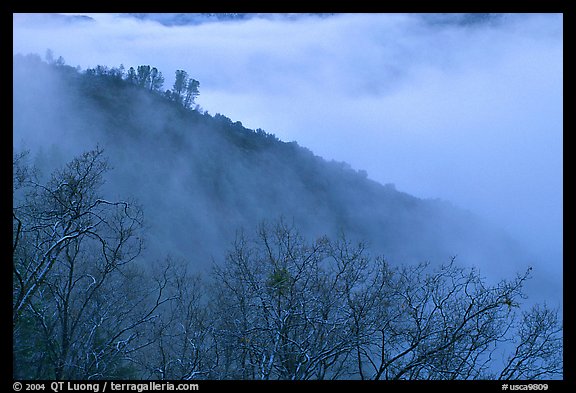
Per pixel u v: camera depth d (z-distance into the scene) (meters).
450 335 11.27
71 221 10.99
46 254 10.09
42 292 12.77
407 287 11.90
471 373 11.02
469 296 11.41
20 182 11.86
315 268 13.32
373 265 12.98
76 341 12.45
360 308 11.68
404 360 11.51
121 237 12.59
